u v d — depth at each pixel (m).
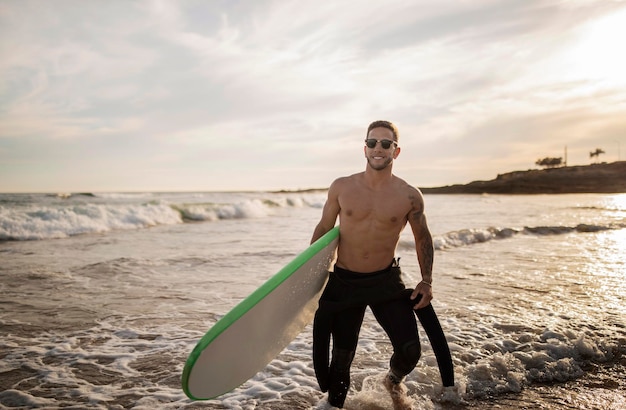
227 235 12.25
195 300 5.42
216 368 2.12
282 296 2.44
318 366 2.55
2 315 4.73
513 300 5.49
